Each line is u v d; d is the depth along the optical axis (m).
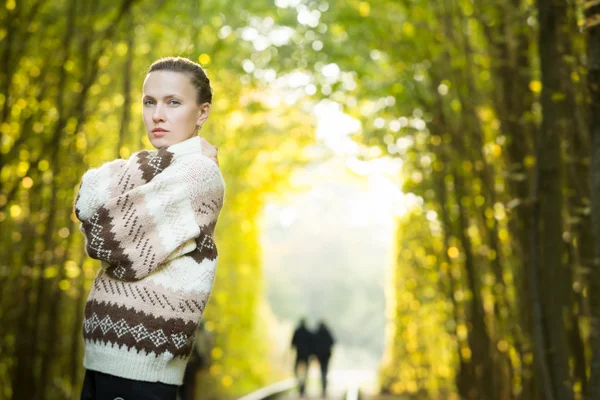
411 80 11.60
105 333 2.76
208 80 2.98
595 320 5.11
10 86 8.85
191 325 2.82
